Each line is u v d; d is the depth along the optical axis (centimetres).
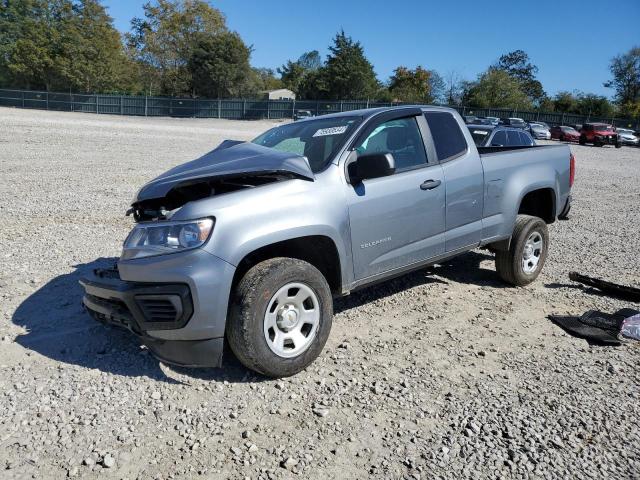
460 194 477
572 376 376
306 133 452
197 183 363
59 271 552
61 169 1244
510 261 547
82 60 6119
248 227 339
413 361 394
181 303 325
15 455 278
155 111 5441
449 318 478
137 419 312
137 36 7381
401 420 318
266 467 275
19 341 402
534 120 5716
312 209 368
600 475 272
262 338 341
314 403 334
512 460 282
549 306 515
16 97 5409
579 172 1970
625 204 1235
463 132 503
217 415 319
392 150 441
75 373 360
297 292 360
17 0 6156
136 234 347
